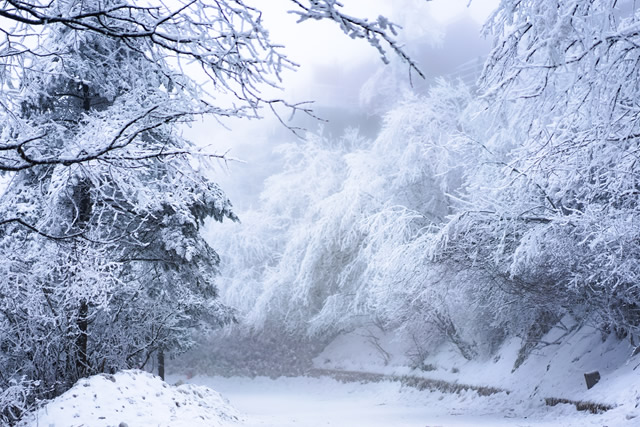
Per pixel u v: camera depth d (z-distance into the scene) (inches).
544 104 332.2
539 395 696.4
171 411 430.9
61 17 179.0
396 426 579.5
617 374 595.2
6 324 405.7
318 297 1416.1
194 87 204.5
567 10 271.4
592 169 463.5
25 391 382.3
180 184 229.1
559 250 561.3
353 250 1248.8
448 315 918.4
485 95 335.9
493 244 665.6
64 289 383.2
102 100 474.9
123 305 523.8
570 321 798.5
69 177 228.1
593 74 290.4
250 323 1469.0
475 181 781.3
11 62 206.2
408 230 908.6
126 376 446.6
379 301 892.6
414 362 1091.9
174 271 582.9
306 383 1387.8
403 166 1134.4
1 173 234.7
